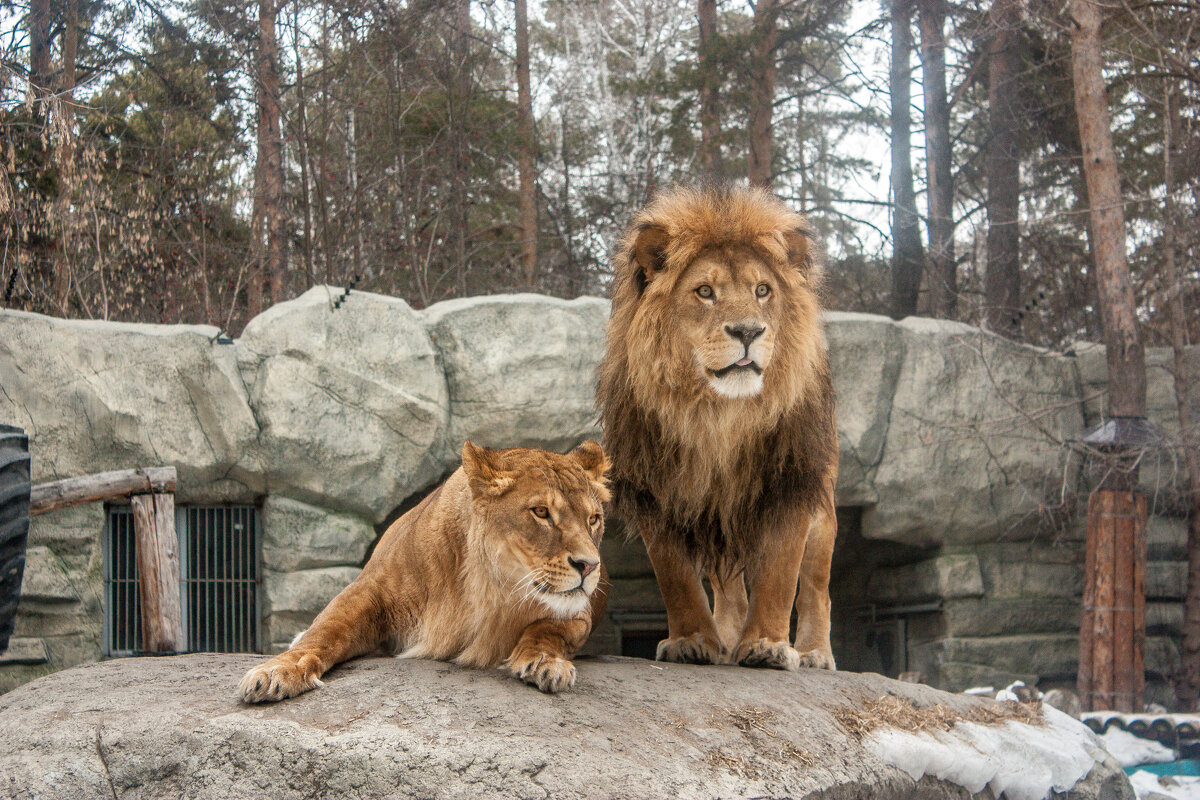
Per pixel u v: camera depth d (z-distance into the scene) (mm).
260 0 20219
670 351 4762
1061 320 21641
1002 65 21688
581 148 27203
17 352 12703
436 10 22156
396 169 22578
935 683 15820
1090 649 14773
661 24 27047
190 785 3557
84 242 18750
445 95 23781
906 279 22141
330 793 3475
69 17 18828
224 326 19391
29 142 18203
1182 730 10938
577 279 25062
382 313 13992
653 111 25641
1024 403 15719
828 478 5727
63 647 13125
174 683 4254
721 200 4844
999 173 21625
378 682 3949
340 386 13711
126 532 13570
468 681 4008
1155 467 16688
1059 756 5664
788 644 5215
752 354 4547
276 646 13680
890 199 23969
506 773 3453
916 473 15188
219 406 13406
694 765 3754
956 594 15648
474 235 24375
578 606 3957
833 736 4422
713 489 4980
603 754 3621
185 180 21297
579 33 27500
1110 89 19172
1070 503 15859
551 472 4098
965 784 4941
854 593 18391
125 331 13273
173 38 20312
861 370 15031
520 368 14141
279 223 20141
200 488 13719
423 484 14219
